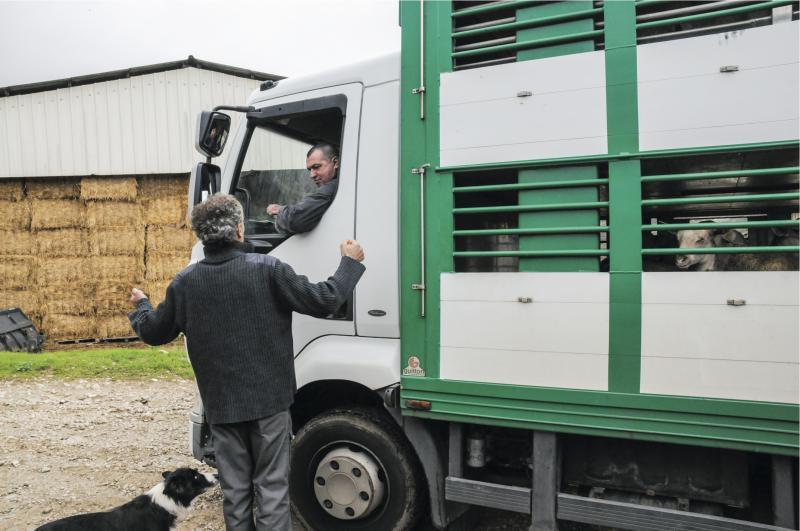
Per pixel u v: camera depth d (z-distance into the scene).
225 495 2.75
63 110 13.17
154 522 3.21
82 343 13.23
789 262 2.36
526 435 2.97
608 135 2.54
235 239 2.83
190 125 13.60
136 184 13.30
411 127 2.99
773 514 2.35
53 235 13.12
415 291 2.96
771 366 2.27
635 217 2.49
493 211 2.77
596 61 2.57
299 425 3.75
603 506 2.62
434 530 3.55
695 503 2.61
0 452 5.36
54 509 4.15
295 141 3.82
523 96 2.71
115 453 5.39
